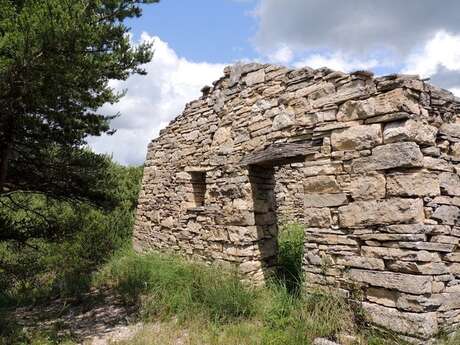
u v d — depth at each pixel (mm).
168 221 8172
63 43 4113
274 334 4125
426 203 3873
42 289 7832
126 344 4344
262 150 5719
